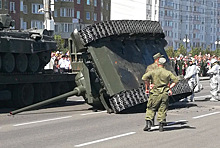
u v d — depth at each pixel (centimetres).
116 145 877
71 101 1836
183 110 1461
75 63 1833
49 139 937
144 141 921
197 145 891
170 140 935
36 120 1222
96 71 1343
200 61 3922
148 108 1041
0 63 1455
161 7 8219
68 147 855
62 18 5934
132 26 1402
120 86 1326
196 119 1250
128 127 1097
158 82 1011
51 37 1731
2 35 1444
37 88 1648
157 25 1514
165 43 1580
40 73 1681
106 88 1325
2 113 1396
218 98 1838
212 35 9769
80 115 1327
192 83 1789
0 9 4712
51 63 2195
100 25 1335
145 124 1145
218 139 957
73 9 6041
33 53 1603
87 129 1066
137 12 7925
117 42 1381
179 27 8744
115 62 1344
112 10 8138
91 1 6359
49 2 2309
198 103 1719
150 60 1452
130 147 859
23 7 5256
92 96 1396
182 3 8781
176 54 5156
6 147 854
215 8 9806
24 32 1569
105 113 1362
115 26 1355
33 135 984
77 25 6109
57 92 1739
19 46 1506
